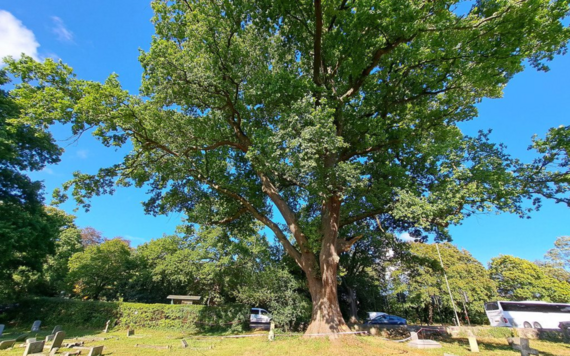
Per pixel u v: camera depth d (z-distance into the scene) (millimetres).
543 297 30375
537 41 8812
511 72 9633
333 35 10430
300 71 12500
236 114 11750
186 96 10969
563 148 9820
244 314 21375
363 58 10344
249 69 11109
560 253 42625
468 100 12109
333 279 10891
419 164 12141
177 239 25922
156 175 13438
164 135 11250
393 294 33281
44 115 9266
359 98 12445
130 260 31750
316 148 8484
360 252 22828
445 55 9773
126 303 23094
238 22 10398
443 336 15523
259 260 21234
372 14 8852
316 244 11547
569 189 9680
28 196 18922
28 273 23156
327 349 8898
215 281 24797
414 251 31469
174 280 28000
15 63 8969
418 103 12266
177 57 9703
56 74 9477
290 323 18266
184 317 22000
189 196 14203
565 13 7699
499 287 33562
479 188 9414
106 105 9906
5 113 16516
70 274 26391
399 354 8867
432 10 9031
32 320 22594
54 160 20234
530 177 10477
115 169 12039
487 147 11156
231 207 14203
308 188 9820
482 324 30875
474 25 8609
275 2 9844
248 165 14469
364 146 11562
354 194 12461
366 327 16281
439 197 9750
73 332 19062
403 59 11117
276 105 10742
